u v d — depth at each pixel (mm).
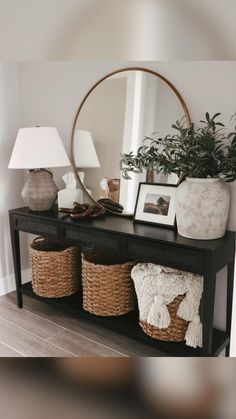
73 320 2447
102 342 2176
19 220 2381
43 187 2336
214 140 1697
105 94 2229
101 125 2275
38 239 2607
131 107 2121
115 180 2258
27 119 2760
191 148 1608
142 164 1860
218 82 1797
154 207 2000
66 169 2598
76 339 2205
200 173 1670
